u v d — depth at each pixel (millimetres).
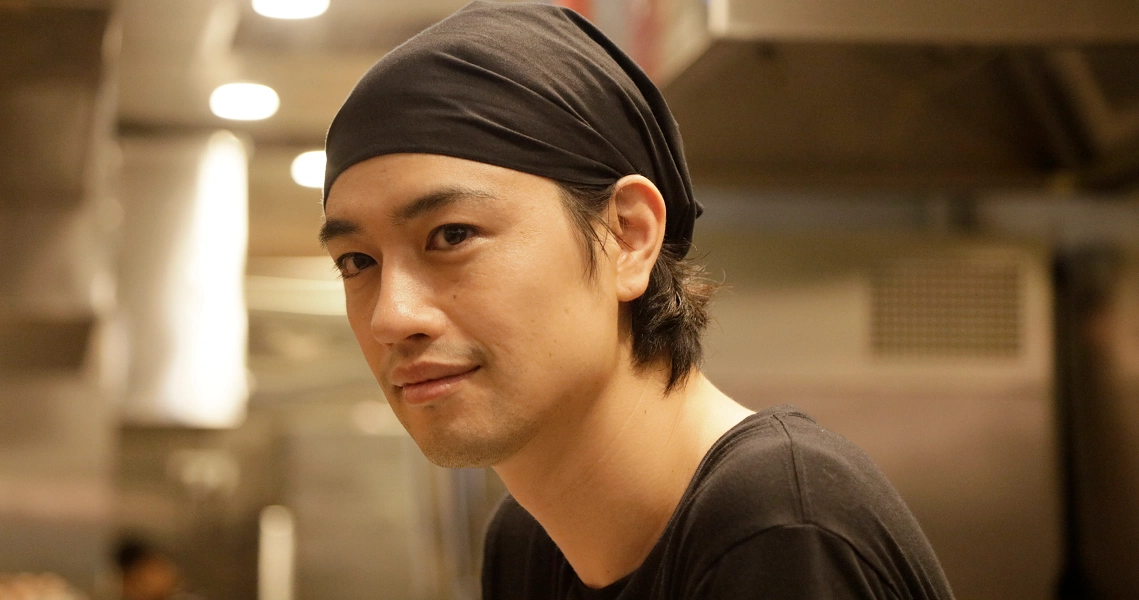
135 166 2404
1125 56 1636
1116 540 2143
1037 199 2311
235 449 2846
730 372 2172
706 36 1361
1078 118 1915
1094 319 2197
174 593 2768
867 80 1642
